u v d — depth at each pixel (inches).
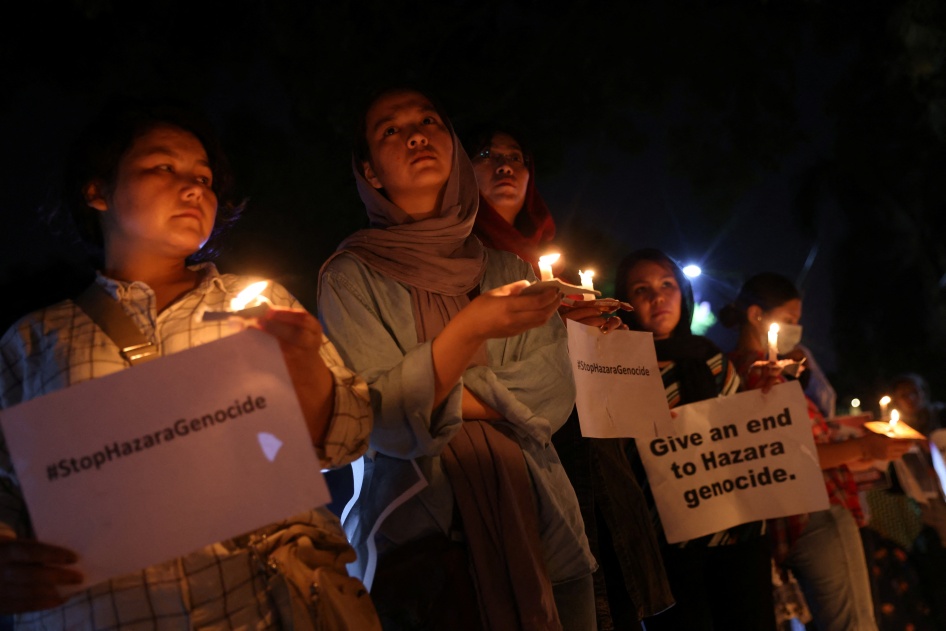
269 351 89.1
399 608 113.3
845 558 209.2
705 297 464.8
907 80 461.1
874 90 466.9
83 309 101.2
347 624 98.1
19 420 86.3
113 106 111.4
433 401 111.0
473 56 341.1
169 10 331.0
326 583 98.3
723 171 398.6
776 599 215.0
